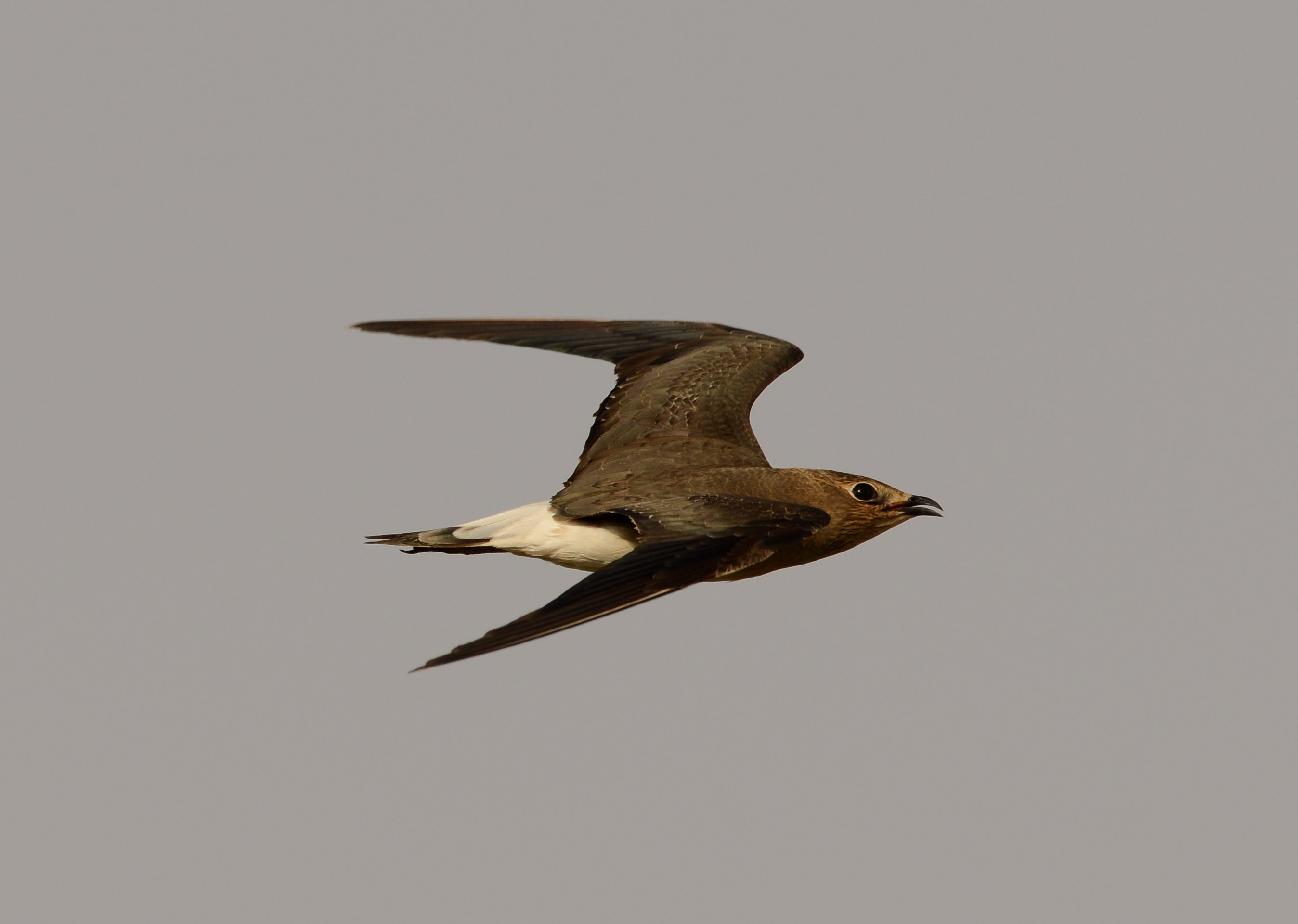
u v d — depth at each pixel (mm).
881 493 14812
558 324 16984
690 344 16578
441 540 14367
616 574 11633
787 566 14953
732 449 15359
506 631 10625
